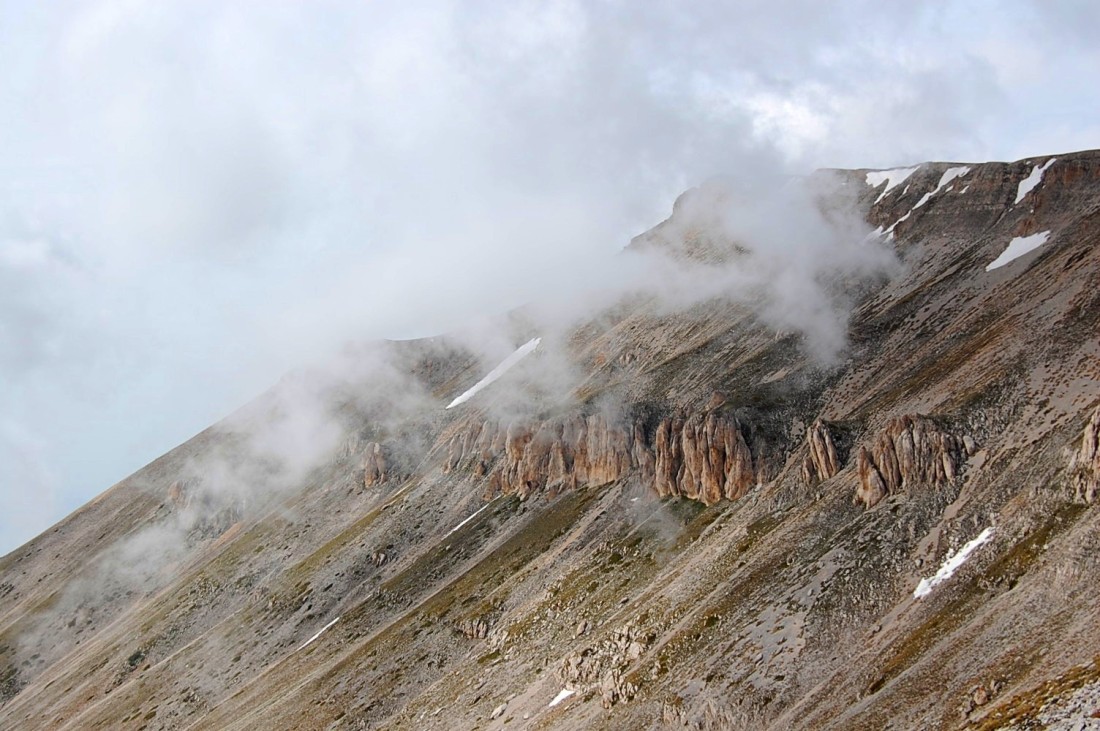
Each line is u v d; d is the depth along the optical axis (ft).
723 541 484.74
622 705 393.91
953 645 306.55
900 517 402.52
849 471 468.34
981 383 461.78
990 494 380.37
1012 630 293.84
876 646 337.93
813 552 415.64
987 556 345.51
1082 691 233.76
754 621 390.63
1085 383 407.85
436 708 504.43
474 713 476.95
